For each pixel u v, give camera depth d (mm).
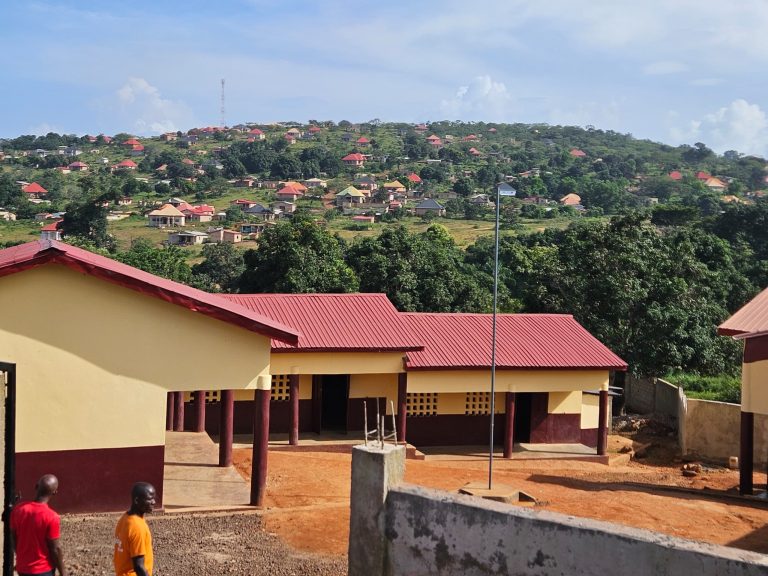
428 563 8180
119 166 193625
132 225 117438
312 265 48812
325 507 15695
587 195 150375
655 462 27375
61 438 14133
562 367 24719
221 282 70500
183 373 15016
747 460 20391
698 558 6711
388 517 8477
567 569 7344
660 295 37219
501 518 7746
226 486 17188
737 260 54656
